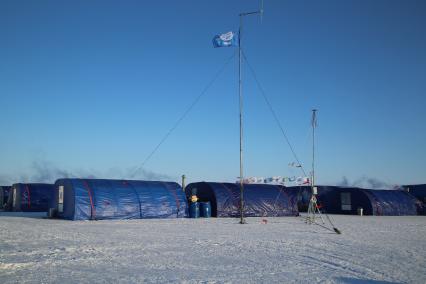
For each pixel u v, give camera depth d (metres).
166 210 37.94
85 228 26.22
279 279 12.35
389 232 27.36
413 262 15.69
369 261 15.73
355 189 51.78
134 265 14.06
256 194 44.22
